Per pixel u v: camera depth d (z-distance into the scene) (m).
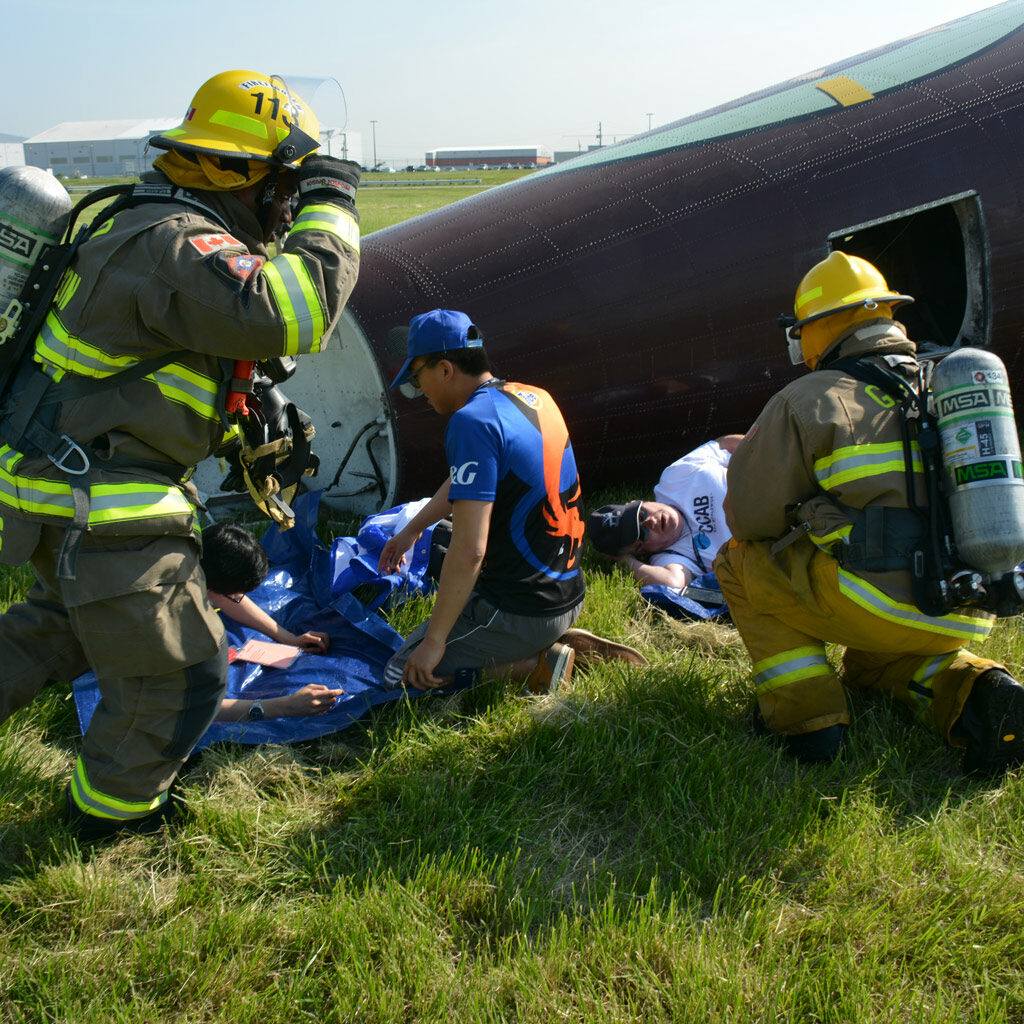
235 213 2.31
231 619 3.66
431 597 3.83
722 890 2.26
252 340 2.08
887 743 2.78
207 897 2.26
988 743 2.59
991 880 2.26
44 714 2.99
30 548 2.21
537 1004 1.92
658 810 2.59
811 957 2.07
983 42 5.04
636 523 4.10
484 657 3.09
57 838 2.41
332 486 4.90
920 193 4.54
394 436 4.59
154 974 2.02
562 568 3.07
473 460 2.78
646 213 4.71
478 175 83.50
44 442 2.15
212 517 4.82
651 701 3.02
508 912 2.20
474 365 2.94
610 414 4.78
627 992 1.99
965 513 2.36
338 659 3.45
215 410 2.29
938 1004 1.89
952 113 4.69
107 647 2.23
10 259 2.13
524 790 2.64
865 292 2.66
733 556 2.96
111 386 2.14
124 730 2.33
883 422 2.54
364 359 4.61
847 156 4.67
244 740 2.85
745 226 4.61
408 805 2.58
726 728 2.93
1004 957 2.06
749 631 2.89
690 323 4.62
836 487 2.55
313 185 2.28
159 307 2.05
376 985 1.96
